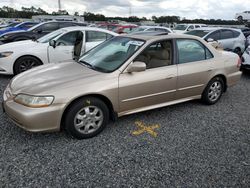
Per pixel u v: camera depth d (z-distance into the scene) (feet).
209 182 8.51
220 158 9.91
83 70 11.81
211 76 14.70
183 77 13.32
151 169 9.10
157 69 12.44
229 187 8.31
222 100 16.84
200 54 14.37
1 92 16.94
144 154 10.03
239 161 9.75
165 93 12.93
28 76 11.71
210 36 33.35
